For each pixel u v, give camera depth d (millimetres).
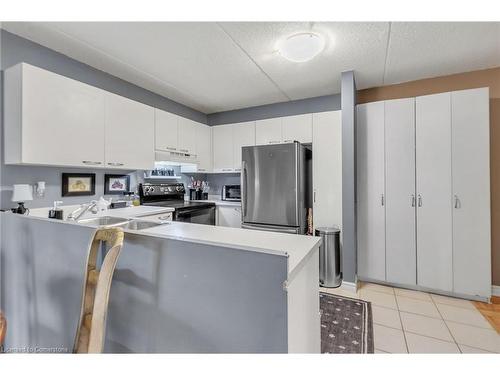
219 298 968
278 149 2867
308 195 3234
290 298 893
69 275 1393
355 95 2898
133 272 1175
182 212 2984
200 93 3289
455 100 2488
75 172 2402
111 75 2697
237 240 1128
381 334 1900
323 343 1781
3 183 1918
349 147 2695
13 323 1702
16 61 1961
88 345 980
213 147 3990
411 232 2684
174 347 1069
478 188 2412
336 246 2814
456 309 2281
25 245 1621
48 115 1905
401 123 2727
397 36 1992
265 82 2928
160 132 2979
